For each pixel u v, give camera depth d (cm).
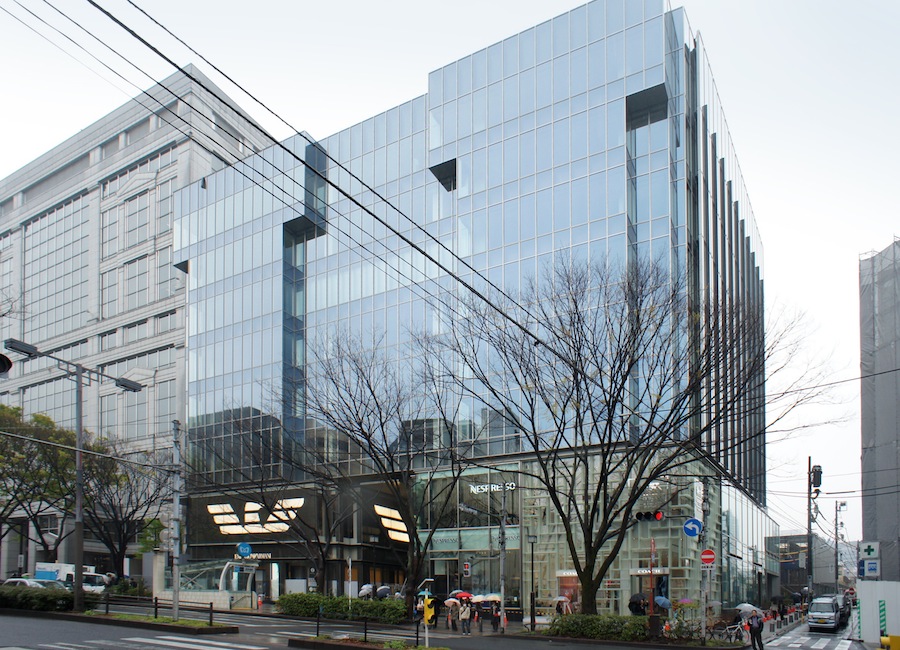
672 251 4234
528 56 4934
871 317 4875
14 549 7956
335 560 4966
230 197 6519
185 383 7238
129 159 8356
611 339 2822
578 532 4184
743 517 5628
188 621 2717
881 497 4512
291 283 5972
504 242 4769
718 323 2961
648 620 2698
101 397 8144
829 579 10625
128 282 8156
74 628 2612
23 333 9488
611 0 4650
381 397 4200
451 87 5262
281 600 3747
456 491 4709
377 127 5731
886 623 3431
